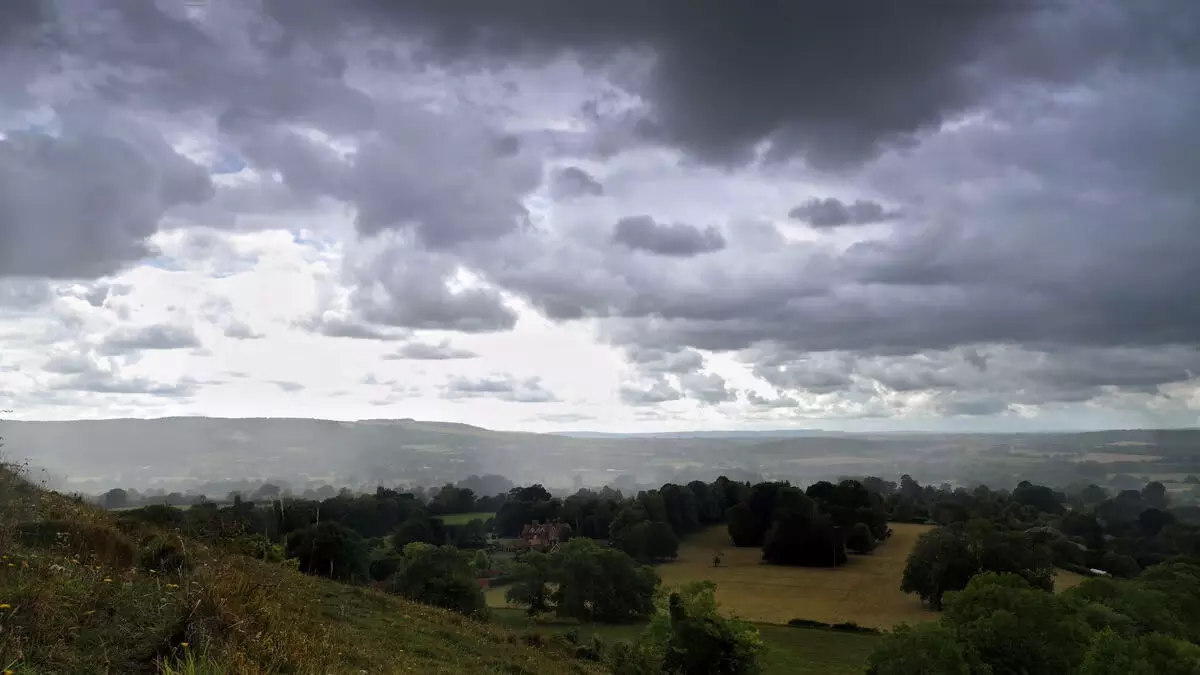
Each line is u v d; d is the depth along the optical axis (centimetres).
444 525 9988
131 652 884
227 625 998
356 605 2253
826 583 8500
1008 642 3772
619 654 3291
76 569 1116
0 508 1330
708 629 3750
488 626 2802
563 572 6725
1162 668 3322
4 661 773
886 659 3800
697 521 12062
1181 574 5603
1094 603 4609
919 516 12962
